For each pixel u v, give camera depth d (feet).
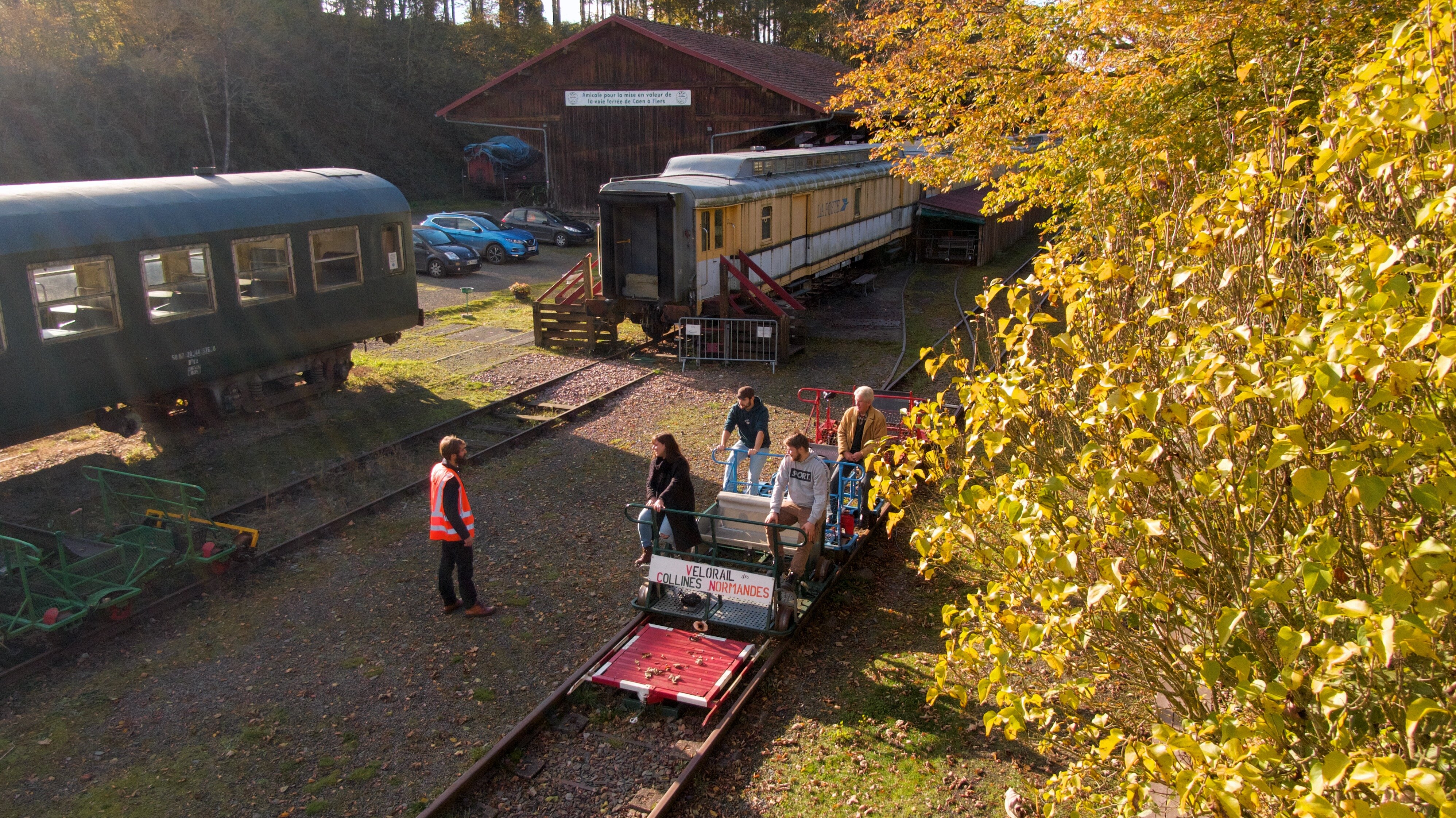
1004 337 15.94
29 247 34.96
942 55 48.49
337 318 49.42
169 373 40.91
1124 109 38.17
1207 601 13.30
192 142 136.26
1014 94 45.88
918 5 49.80
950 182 50.52
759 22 202.80
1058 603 13.00
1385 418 9.78
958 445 34.19
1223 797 9.95
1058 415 16.07
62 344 36.47
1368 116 11.35
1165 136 34.12
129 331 38.99
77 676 25.59
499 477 40.55
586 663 26.02
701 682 24.23
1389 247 9.84
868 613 29.14
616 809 20.72
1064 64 43.96
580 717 23.81
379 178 53.21
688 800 20.97
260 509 36.76
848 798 20.98
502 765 22.11
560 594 30.35
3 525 30.53
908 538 34.30
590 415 49.57
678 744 22.88
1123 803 12.89
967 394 15.51
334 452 43.32
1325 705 9.53
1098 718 14.61
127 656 26.61
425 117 172.96
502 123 127.03
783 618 26.27
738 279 62.69
